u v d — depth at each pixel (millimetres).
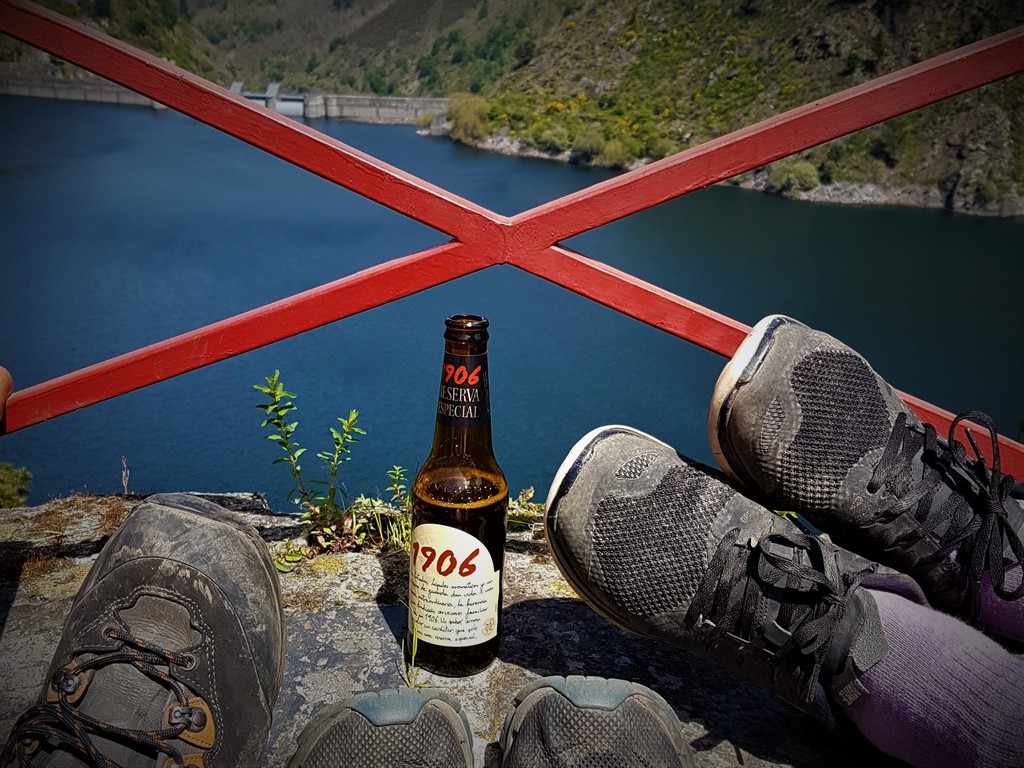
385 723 415
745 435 504
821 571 461
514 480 19906
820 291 29453
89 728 398
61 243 36312
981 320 28984
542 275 590
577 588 507
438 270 584
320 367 26922
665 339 32281
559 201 576
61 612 608
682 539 475
